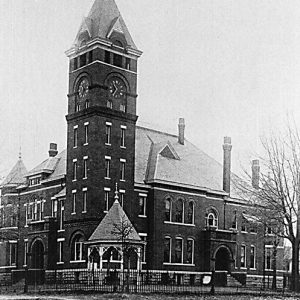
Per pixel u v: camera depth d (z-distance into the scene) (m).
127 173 60.06
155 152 67.06
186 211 66.00
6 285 55.81
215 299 37.53
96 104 58.12
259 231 64.25
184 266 64.25
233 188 73.38
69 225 59.25
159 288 48.81
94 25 60.56
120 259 56.28
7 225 72.44
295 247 44.00
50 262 61.09
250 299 37.91
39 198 68.62
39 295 41.06
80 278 55.72
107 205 57.78
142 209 62.47
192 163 70.88
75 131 60.56
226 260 68.00
